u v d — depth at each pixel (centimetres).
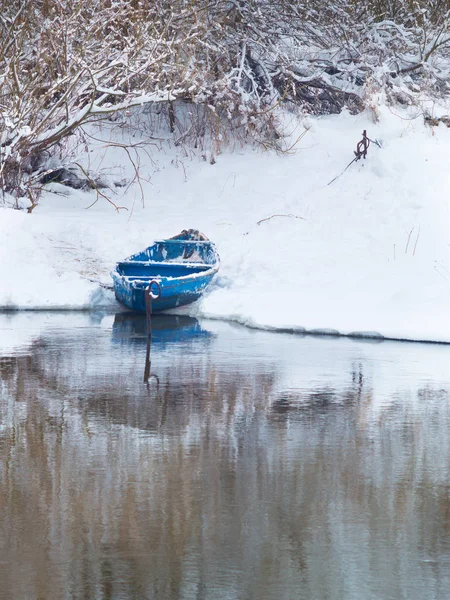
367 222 3086
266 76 3834
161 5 3459
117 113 3812
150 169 3569
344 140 3641
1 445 1221
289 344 2062
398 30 3947
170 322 2420
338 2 3959
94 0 3256
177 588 797
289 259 2861
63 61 3169
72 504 992
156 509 980
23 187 3222
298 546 885
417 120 3738
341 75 4069
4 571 830
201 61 3453
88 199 3369
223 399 1505
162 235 3012
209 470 1115
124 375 1692
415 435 1283
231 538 903
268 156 3600
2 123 3155
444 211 3116
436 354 1942
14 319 2422
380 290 2542
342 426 1334
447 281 2634
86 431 1298
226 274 2775
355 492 1038
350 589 797
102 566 839
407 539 904
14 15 3319
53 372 1716
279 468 1124
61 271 2742
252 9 3772
